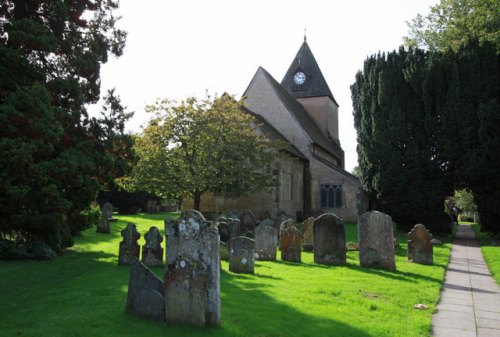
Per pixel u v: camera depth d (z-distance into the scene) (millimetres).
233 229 16078
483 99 24219
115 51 16828
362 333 6199
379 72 28188
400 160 26172
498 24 27391
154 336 5762
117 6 16719
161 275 10242
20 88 12008
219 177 22812
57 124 12352
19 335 5770
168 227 6582
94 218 15375
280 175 28000
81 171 13086
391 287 9602
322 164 32656
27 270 11070
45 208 12117
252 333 6020
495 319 7508
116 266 11570
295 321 6633
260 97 34625
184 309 6223
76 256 13664
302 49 42844
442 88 25594
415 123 26406
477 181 23078
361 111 30703
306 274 11008
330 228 12805
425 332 6504
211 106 23469
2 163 11039
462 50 25703
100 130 14945
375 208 30359
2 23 13773
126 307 6695
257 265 12492
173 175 22531
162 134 23172
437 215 25547
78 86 14250
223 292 8461
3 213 12195
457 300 8938
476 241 22625
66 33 15164
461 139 24344
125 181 22625
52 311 6949
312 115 41688
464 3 31641
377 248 12234
